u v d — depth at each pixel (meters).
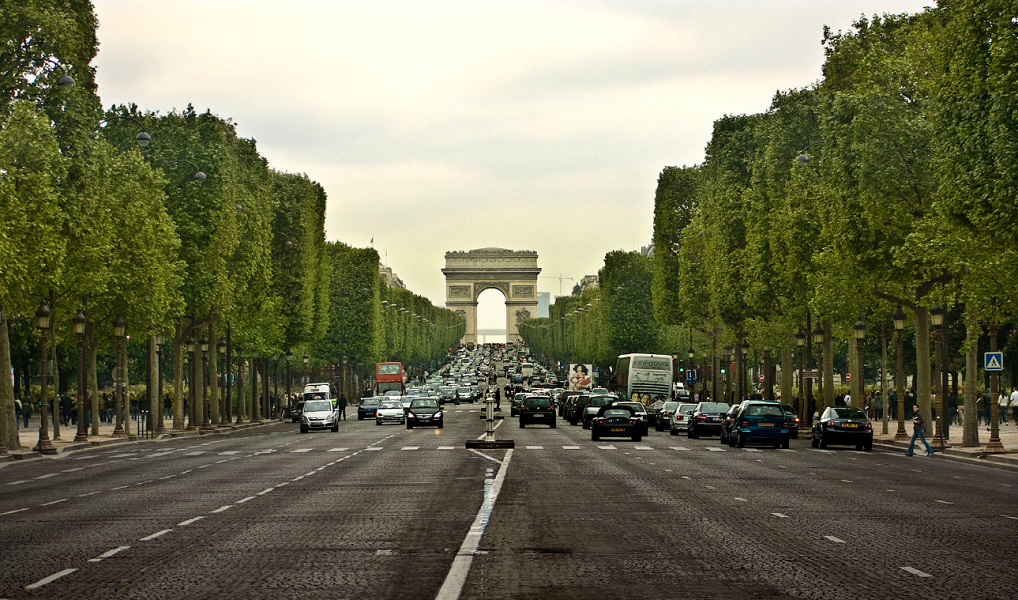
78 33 54.94
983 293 45.16
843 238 55.50
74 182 54.84
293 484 32.47
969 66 39.12
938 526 21.64
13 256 46.88
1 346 55.03
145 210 65.69
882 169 52.97
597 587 14.87
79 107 55.12
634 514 23.73
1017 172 36.22
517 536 20.09
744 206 76.88
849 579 15.45
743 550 18.31
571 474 35.69
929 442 59.38
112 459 49.97
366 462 42.66
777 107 76.44
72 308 65.38
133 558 17.69
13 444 55.28
